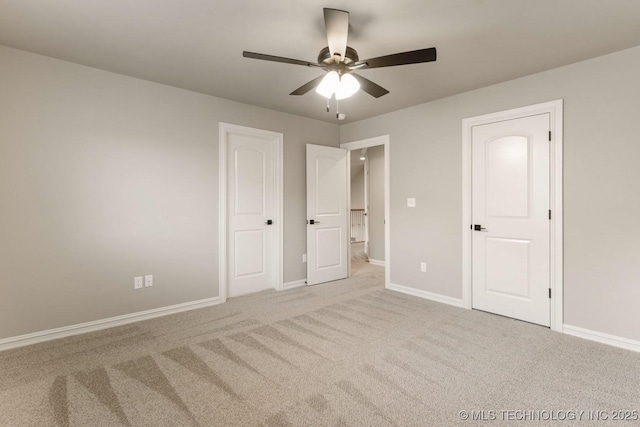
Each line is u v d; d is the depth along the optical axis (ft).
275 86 10.53
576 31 7.14
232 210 12.41
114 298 9.51
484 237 10.67
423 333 8.93
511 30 7.11
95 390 6.22
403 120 12.93
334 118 14.46
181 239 10.79
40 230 8.37
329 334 8.87
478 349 7.96
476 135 10.80
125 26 7.00
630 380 6.55
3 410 5.61
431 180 12.02
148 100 10.07
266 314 10.50
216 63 8.83
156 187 10.25
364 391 6.22
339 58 6.76
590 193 8.50
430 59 6.40
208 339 8.56
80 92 8.91
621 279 8.05
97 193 9.20
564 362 7.30
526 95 9.59
